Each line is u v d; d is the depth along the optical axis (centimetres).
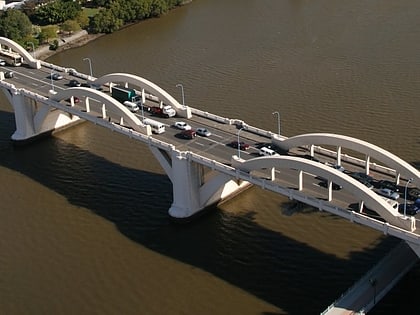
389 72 18738
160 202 13662
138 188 14175
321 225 12562
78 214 13462
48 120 16350
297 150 12600
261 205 13312
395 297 10556
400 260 11075
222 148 12888
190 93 18488
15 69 17362
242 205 13362
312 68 19475
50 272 11888
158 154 13212
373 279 10662
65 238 12769
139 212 13400
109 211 13500
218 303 10931
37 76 16838
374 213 10600
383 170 11738
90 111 14588
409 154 14800
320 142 12038
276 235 12406
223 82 19050
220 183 12556
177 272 11700
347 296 10456
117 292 11319
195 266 11819
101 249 12412
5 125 17450
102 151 15750
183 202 12900
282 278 11344
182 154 12556
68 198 14025
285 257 11825
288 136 15900
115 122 14025
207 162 12275
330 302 10756
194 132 13488
